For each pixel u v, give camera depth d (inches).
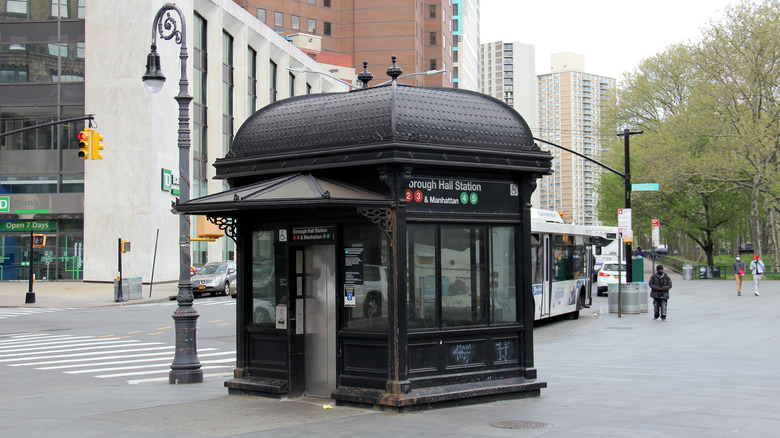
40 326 1027.3
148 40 1759.4
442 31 4475.9
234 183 459.8
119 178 1752.0
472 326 408.5
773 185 2059.5
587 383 481.4
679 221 2529.5
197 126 2006.6
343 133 403.5
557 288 965.2
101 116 1764.3
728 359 604.1
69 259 1827.0
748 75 2016.5
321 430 343.3
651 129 2517.2
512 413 376.5
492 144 413.4
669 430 334.3
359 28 4072.3
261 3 3823.8
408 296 386.6
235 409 404.5
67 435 346.6
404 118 387.5
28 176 1820.9
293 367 433.7
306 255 438.6
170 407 417.4
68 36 1815.9
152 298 1462.8
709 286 1812.3
